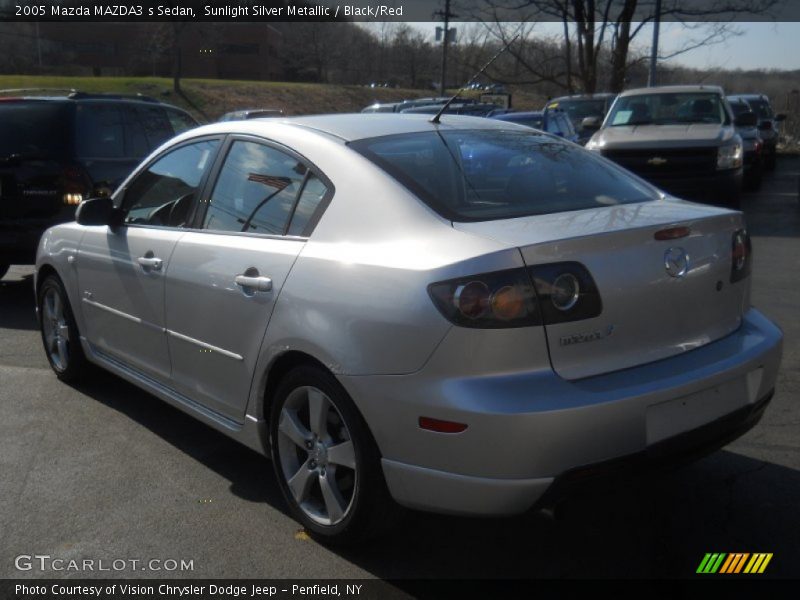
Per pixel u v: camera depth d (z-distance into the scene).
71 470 4.31
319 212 3.53
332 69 52.00
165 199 4.55
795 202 15.28
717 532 3.58
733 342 3.38
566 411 2.82
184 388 4.29
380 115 4.27
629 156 12.16
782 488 3.97
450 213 3.26
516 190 3.56
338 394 3.24
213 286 3.89
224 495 4.02
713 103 13.24
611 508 3.81
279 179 3.83
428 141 3.81
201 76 51.75
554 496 2.90
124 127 8.52
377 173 3.44
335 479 3.41
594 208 3.49
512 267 2.88
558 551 3.46
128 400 5.35
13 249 7.89
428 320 2.91
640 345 3.10
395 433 3.04
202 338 4.02
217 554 3.48
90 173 7.88
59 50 51.56
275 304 3.51
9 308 8.07
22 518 3.80
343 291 3.21
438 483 2.97
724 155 11.86
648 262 3.10
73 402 5.32
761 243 10.70
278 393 3.58
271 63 52.34
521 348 2.86
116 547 3.55
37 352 6.48
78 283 5.18
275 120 4.14
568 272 2.93
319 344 3.25
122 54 51.25
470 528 3.66
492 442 2.82
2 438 4.73
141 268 4.46
